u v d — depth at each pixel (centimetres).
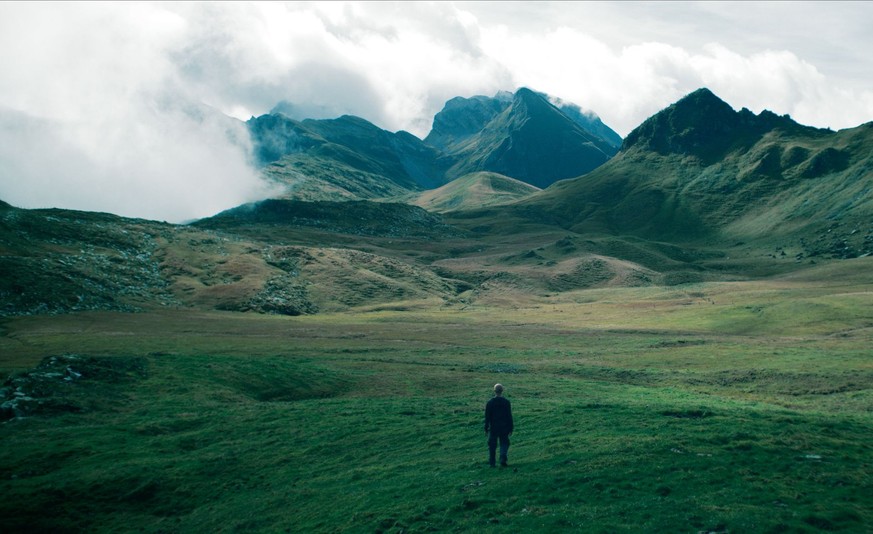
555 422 3794
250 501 2989
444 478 2844
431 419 4203
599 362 8675
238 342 10369
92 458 3647
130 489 3250
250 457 3619
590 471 2656
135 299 16400
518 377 7138
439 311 18612
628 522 2148
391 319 16325
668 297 19862
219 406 5100
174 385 5662
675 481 2484
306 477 3247
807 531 2033
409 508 2536
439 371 7575
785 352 8525
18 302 13662
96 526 2923
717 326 13012
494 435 2912
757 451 2819
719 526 2080
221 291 18288
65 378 5284
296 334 12300
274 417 4484
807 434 3086
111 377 5622
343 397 5991
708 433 3147
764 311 13625
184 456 3691
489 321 15725
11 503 3042
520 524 2216
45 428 4253
